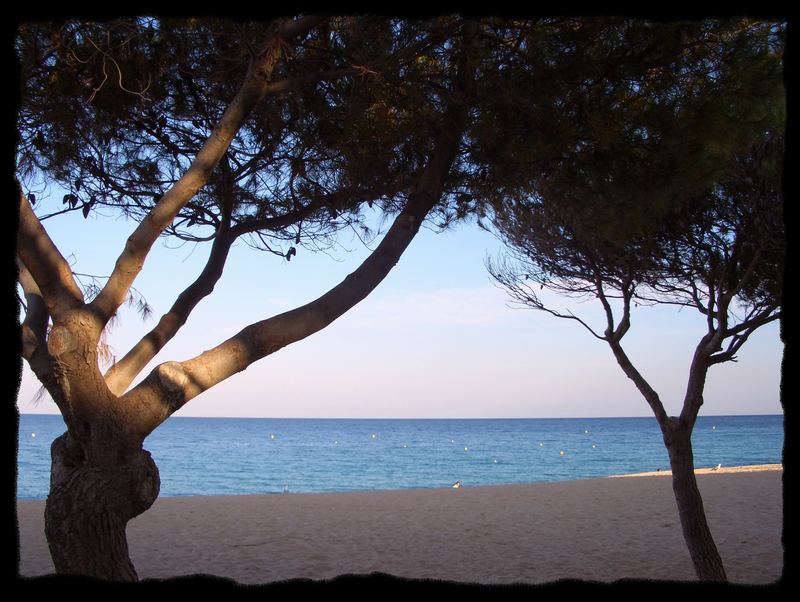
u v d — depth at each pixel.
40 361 3.17
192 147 4.78
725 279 6.48
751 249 6.38
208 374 3.09
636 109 4.34
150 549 10.75
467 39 3.97
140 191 4.85
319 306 3.32
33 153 4.43
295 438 109.06
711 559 6.20
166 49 4.35
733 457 52.41
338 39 4.12
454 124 4.08
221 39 4.24
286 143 4.82
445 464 55.66
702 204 6.34
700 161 4.46
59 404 3.06
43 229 2.99
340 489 37.19
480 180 4.71
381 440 102.88
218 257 4.30
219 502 16.30
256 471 49.12
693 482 6.37
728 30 4.16
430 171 3.93
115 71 4.24
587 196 4.74
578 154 4.50
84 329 2.88
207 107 4.70
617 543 10.92
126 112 4.55
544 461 57.97
